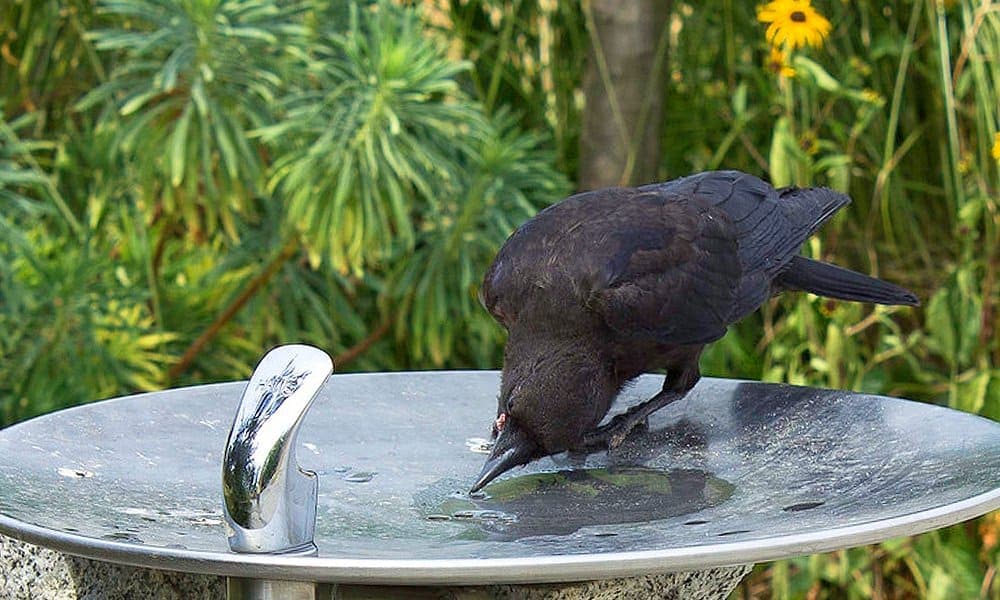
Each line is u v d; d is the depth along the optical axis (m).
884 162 6.20
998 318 6.12
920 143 6.50
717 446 3.39
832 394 3.59
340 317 6.19
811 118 6.21
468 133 5.77
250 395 2.39
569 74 6.73
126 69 5.54
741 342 6.21
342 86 5.52
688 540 2.52
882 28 6.37
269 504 2.32
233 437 2.35
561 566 2.09
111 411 3.35
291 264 6.15
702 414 3.66
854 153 6.46
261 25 5.51
